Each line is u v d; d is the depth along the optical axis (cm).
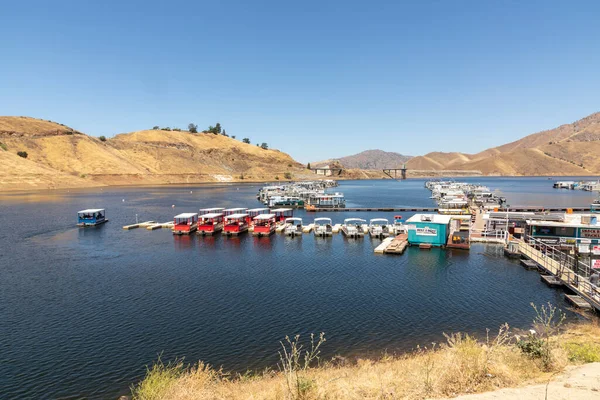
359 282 3675
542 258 4047
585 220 5084
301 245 5484
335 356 2197
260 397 1335
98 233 6519
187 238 6072
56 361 2184
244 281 3728
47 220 7819
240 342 2409
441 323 2688
